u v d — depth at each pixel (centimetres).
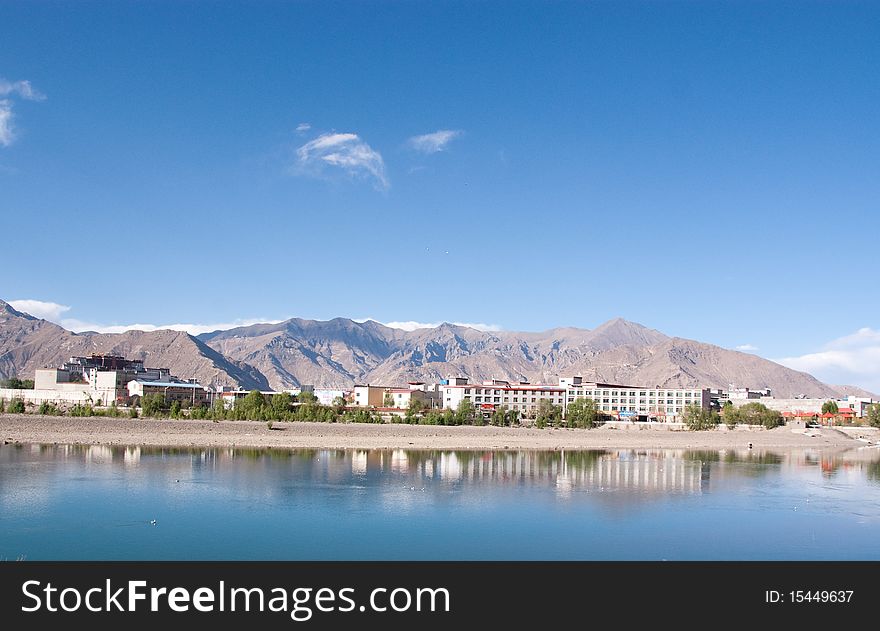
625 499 11094
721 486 12825
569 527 9031
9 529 8281
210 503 9969
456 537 8419
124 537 8075
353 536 8362
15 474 11975
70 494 10312
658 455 19788
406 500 10569
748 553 7988
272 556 7550
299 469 13875
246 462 14800
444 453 18512
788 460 18775
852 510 10425
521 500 10794
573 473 14412
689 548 8138
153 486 11175
